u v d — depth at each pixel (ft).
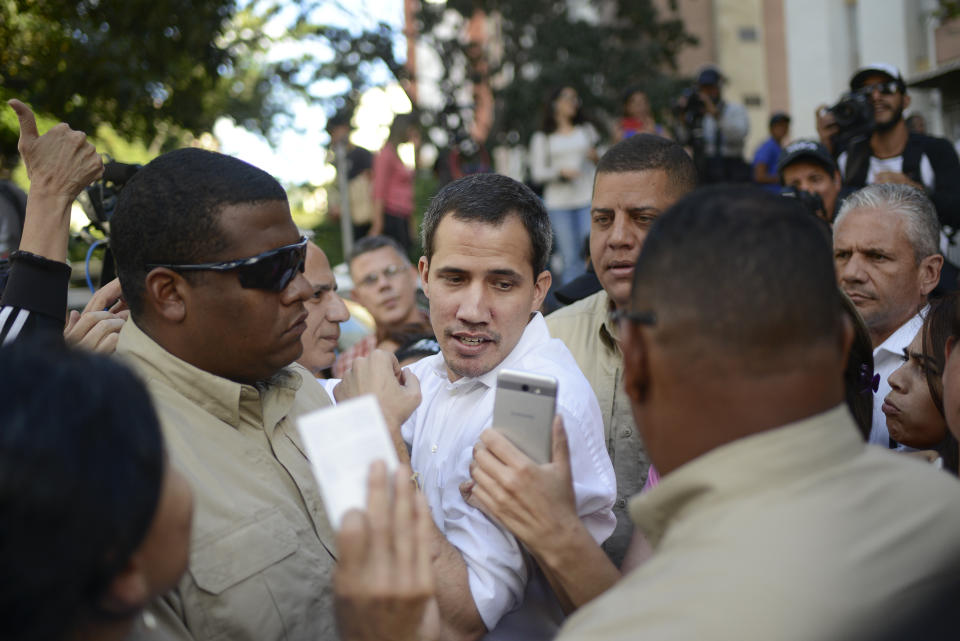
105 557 3.50
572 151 25.90
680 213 4.27
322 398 7.11
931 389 7.48
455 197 6.77
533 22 60.34
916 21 40.96
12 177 25.68
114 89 22.15
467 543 6.07
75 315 6.89
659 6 69.36
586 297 10.69
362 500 4.09
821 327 4.03
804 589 3.63
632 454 8.51
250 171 5.92
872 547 3.80
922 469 4.21
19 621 3.38
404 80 54.75
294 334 6.04
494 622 5.98
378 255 14.96
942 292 13.20
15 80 21.50
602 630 3.74
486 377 6.78
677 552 3.90
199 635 5.35
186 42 23.98
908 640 3.70
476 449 5.65
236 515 5.63
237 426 6.05
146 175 5.79
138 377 3.87
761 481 3.92
